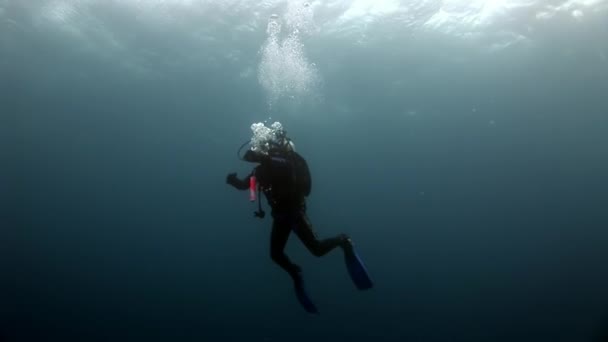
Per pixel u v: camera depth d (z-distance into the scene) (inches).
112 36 656.4
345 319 1656.0
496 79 769.6
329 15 587.8
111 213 1797.5
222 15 595.5
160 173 1382.9
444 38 652.7
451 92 819.4
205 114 931.3
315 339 1499.8
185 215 1861.5
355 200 1672.0
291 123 986.7
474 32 640.4
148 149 1172.5
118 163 1282.0
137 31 641.6
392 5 579.2
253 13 587.5
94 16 610.2
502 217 1662.2
